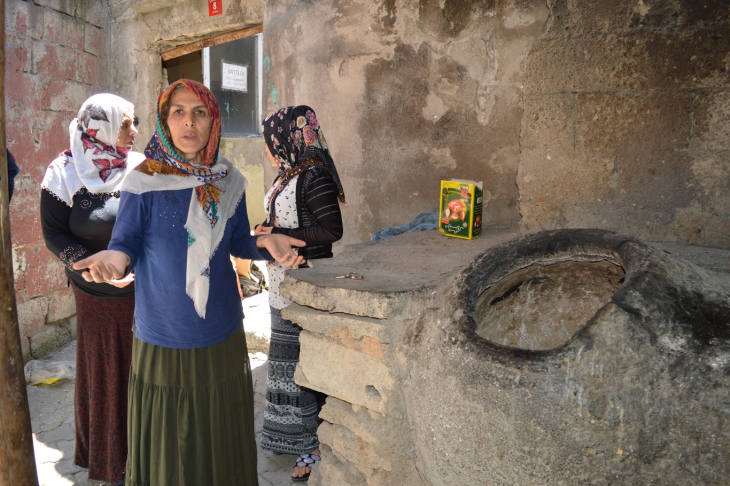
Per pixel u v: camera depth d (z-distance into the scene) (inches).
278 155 98.5
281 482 98.8
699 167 78.9
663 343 44.9
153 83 199.3
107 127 93.8
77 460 99.0
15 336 50.1
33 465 52.4
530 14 106.6
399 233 115.3
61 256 89.3
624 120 83.4
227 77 287.9
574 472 45.5
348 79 136.5
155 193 71.4
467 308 56.0
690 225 80.7
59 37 174.6
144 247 72.2
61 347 172.2
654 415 44.0
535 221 93.1
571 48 85.6
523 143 92.3
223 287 75.7
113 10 200.5
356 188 139.2
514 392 46.9
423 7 120.3
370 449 68.9
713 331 45.3
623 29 81.3
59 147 174.4
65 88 178.1
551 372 45.8
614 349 45.0
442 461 53.7
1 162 47.7
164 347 72.1
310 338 74.0
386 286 69.3
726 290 51.4
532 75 89.6
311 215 96.1
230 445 76.2
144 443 74.2
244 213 82.1
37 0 164.2
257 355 159.0
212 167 76.4
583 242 59.6
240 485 78.1
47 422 123.2
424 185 126.5
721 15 74.4
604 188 86.4
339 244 146.2
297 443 99.1
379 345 66.3
